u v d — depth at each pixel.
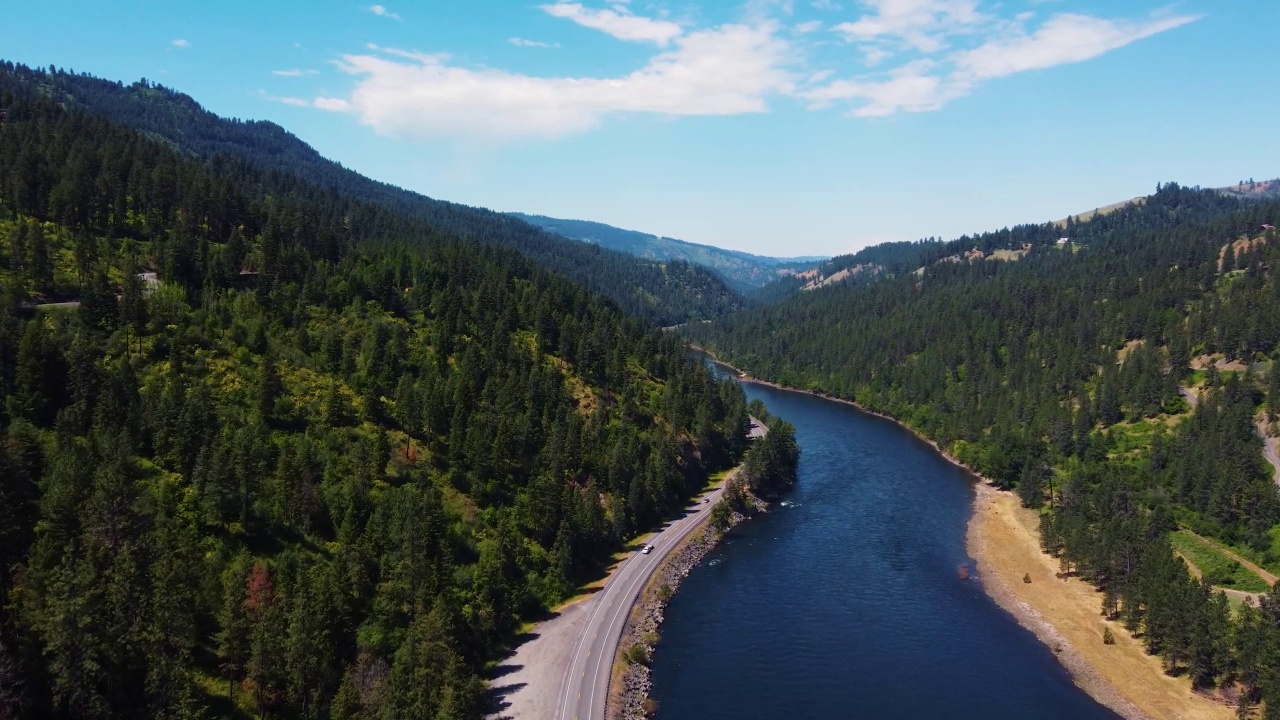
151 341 129.88
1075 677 107.19
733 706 98.69
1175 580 114.69
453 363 172.00
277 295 166.12
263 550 100.31
